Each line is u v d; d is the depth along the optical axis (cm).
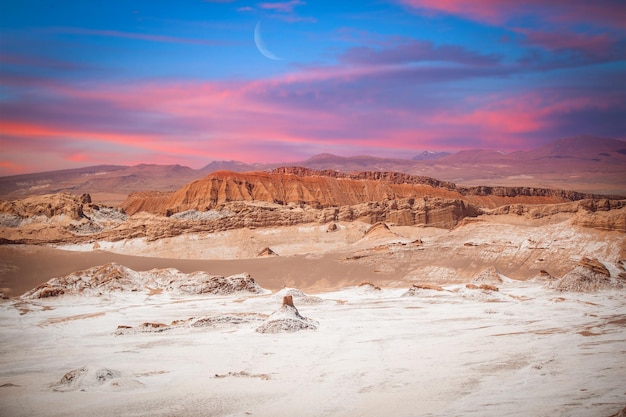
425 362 7031
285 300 10562
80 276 16088
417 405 5334
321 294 15975
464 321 10294
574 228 17762
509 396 5422
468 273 17975
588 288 13462
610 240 16700
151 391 6150
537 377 6050
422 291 14600
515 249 18462
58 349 8962
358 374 6569
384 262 19950
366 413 5194
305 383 6266
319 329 9950
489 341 8188
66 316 12619
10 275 19262
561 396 5303
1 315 12612
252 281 17000
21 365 7844
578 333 8425
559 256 17138
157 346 8894
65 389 6356
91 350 8775
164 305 14262
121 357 8081
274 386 6184
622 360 6525
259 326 9925
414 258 19900
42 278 19162
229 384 6322
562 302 12138
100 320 11944
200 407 5547
